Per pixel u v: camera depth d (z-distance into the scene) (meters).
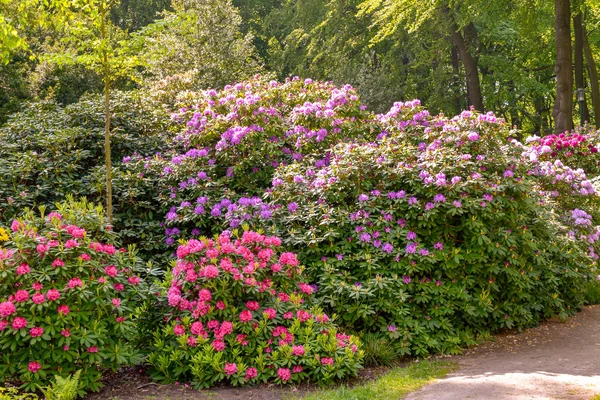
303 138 7.91
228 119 8.01
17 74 20.94
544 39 24.38
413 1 18.44
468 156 6.58
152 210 7.77
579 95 19.80
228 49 19.12
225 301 5.00
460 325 6.39
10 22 6.80
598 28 23.70
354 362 5.14
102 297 4.66
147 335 5.35
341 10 26.34
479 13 19.69
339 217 6.45
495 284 6.59
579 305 7.93
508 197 6.73
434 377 5.09
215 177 7.82
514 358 5.63
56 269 4.51
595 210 9.62
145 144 8.62
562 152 12.66
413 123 7.70
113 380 5.00
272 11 31.64
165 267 7.18
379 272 6.20
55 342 4.44
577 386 4.39
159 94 11.23
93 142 8.37
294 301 5.34
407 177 6.52
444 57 25.06
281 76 30.06
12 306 4.30
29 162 7.47
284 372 4.85
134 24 30.88
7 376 4.43
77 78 21.70
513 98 27.48
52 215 4.85
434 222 6.42
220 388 4.81
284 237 6.62
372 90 24.95
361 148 6.87
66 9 6.88
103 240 5.42
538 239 7.31
